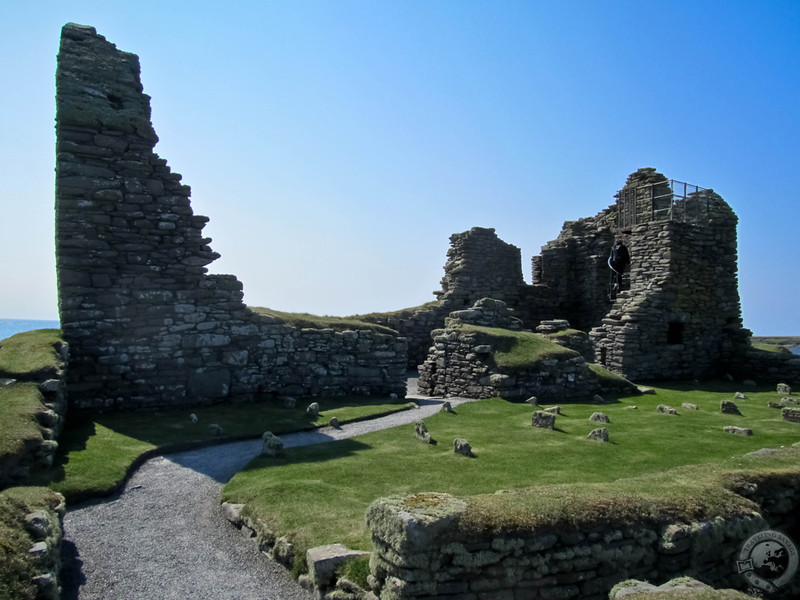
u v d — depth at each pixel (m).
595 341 25.75
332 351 17.31
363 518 7.40
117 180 14.27
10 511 6.03
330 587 6.04
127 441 11.13
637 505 6.70
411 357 29.16
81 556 6.76
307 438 12.38
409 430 12.88
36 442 8.73
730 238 27.94
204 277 15.29
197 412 14.20
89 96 14.21
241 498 8.30
